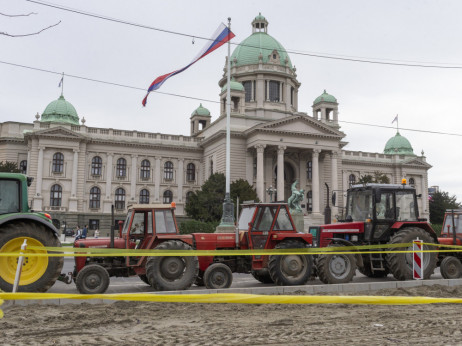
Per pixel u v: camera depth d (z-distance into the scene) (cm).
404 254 1534
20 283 1127
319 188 6956
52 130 6212
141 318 927
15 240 1140
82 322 881
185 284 1288
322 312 995
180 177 7056
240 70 7800
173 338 748
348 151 8575
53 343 714
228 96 3650
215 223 4722
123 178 6750
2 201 1209
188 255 1227
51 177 6222
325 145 6575
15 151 6631
